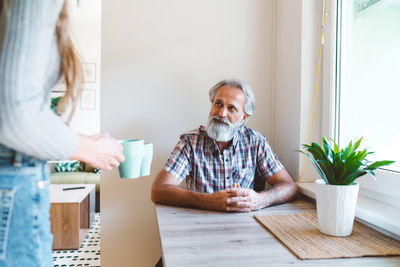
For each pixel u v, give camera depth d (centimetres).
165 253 68
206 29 159
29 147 45
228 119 131
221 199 105
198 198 109
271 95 165
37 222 54
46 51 46
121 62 153
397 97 98
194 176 138
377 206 96
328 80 131
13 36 42
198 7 158
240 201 104
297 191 126
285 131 153
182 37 157
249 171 139
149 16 155
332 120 129
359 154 80
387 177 98
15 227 52
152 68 155
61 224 249
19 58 42
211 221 94
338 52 128
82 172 416
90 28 452
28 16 43
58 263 223
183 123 158
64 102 58
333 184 82
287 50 151
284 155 155
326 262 65
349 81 125
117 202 155
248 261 65
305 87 138
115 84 153
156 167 157
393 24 99
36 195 54
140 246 157
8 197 51
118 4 153
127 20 153
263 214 102
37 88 45
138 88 154
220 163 137
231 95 131
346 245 73
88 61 454
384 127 104
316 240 77
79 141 52
